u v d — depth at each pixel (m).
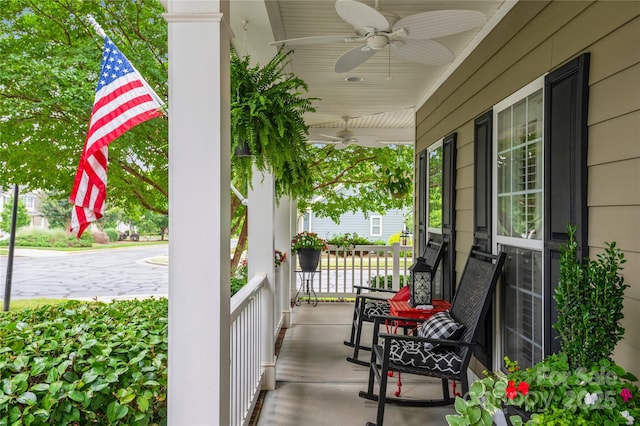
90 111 4.05
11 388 1.62
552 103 2.38
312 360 4.32
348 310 6.66
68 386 1.69
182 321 1.67
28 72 3.92
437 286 4.85
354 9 2.36
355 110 6.50
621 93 1.86
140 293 7.71
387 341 2.80
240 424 2.65
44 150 4.14
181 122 1.68
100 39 4.39
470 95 3.82
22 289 8.05
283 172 2.57
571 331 1.78
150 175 4.97
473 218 3.69
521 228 2.85
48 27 4.42
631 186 1.80
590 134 2.07
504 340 3.15
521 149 2.85
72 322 2.66
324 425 2.96
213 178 1.67
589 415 1.58
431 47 2.88
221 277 1.69
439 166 4.91
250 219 3.69
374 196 9.77
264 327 3.61
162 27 4.63
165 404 1.97
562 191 2.26
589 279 1.74
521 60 2.83
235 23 2.96
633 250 1.79
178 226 1.67
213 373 1.67
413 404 3.04
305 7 3.17
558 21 2.37
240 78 2.42
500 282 3.19
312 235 7.23
